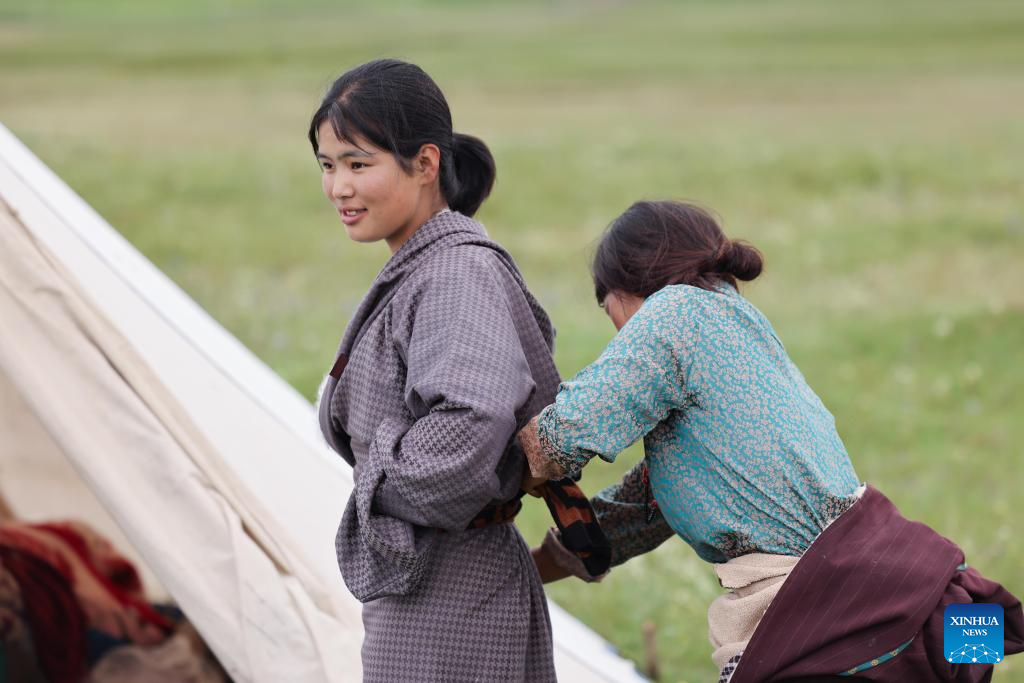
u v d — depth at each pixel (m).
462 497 4.25
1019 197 23.86
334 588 5.51
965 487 10.90
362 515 4.34
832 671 4.27
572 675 6.24
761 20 67.75
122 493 4.98
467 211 4.86
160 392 5.11
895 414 12.82
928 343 15.25
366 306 4.63
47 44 54.75
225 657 5.02
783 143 30.61
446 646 4.52
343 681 5.04
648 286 4.75
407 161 4.51
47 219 6.41
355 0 84.12
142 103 38.00
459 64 48.69
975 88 41.16
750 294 17.75
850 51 52.47
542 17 73.00
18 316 4.94
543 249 20.69
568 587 9.12
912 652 4.27
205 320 6.86
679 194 24.84
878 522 4.46
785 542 4.42
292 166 27.94
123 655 6.60
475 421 4.18
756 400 4.46
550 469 4.51
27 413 7.17
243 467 6.04
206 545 5.05
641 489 5.21
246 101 38.75
